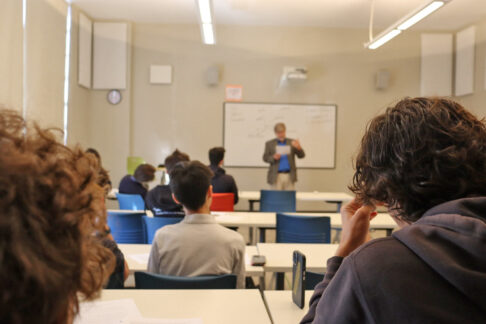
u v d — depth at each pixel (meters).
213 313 1.33
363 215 0.84
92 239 0.34
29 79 4.90
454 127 0.61
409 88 7.34
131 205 4.11
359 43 7.29
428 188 0.60
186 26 7.14
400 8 6.18
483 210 0.57
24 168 0.27
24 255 0.24
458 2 5.91
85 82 6.67
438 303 0.51
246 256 2.25
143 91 7.14
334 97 7.31
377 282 0.53
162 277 1.54
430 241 0.55
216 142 7.23
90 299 0.33
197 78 7.18
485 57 6.52
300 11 6.45
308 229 3.13
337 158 7.34
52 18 5.50
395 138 0.63
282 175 6.45
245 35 7.21
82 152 0.35
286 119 7.27
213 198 3.97
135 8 6.44
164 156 7.18
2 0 4.26
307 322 0.71
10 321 0.24
